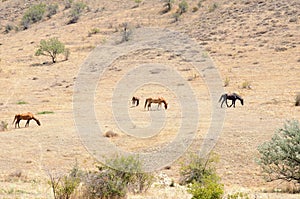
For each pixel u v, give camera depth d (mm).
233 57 64062
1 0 137250
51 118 38812
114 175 14734
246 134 26859
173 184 18734
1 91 58344
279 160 18625
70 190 13922
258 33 75875
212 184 13164
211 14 90875
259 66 57969
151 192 16031
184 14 94812
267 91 44844
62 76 64938
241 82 50250
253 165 22281
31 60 79938
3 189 16344
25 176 21234
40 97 52375
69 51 80812
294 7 84062
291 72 53594
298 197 15234
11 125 37188
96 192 14227
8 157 26141
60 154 26000
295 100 38125
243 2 93375
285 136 19281
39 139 30094
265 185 19688
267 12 85062
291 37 70750
